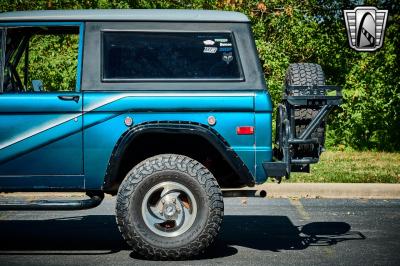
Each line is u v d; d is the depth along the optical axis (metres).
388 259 6.00
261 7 14.66
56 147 5.82
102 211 8.55
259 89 5.91
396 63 15.22
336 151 14.98
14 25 5.99
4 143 5.84
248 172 5.84
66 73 12.13
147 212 5.76
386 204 8.99
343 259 5.99
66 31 6.41
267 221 7.89
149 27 6.00
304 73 6.35
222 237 7.02
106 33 5.98
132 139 5.76
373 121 15.20
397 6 15.28
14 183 5.86
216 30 6.01
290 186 9.65
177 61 5.95
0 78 5.94
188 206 5.80
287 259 5.98
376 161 12.64
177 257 5.79
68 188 5.86
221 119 5.82
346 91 15.18
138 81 5.88
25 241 6.81
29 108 5.82
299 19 15.27
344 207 8.78
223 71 5.94
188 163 5.77
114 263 5.80
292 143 6.03
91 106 5.82
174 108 5.80
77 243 6.72
